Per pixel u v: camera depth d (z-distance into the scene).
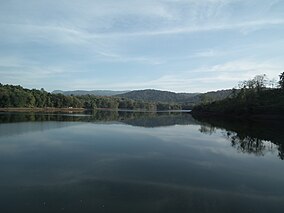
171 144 44.69
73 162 30.47
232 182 24.91
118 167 28.77
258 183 24.91
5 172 26.11
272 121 104.00
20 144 41.03
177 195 21.12
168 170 28.11
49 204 18.80
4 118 95.31
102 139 48.41
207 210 18.61
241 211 18.72
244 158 35.75
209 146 44.28
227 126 82.75
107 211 17.92
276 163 33.28
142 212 17.95
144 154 35.78
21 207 18.23
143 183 23.62
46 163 29.84
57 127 67.56
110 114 163.25
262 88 136.38
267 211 18.86
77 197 20.08
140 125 81.62
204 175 26.81
